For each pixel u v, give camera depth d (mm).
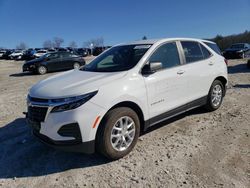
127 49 5020
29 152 4602
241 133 4922
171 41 5176
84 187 3518
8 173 3971
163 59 4863
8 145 4949
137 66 4414
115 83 4051
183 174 3662
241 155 4094
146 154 4270
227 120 5641
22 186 3621
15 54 44281
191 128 5270
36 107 3943
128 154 4285
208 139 4727
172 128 5297
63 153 4477
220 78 6316
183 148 4414
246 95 7828
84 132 3740
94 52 47812
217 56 6223
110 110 3986
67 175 3824
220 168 3758
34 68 17547
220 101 6383
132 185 3490
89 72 4664
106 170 3881
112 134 3977
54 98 3783
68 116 3686
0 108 7703
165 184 3465
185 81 5141
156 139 4809
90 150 3850
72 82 4148
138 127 4316
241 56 24203
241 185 3359
